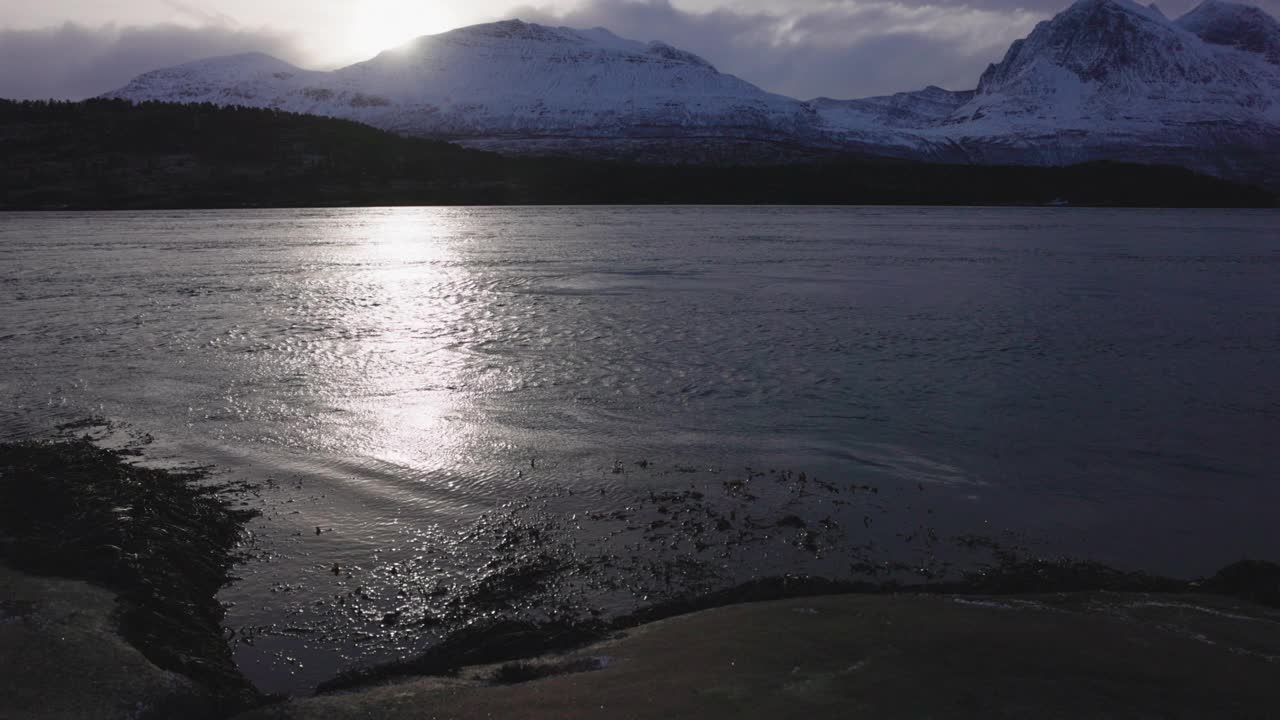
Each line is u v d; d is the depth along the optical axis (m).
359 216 101.56
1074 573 9.06
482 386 16.95
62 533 9.23
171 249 52.09
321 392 16.45
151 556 8.88
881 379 17.67
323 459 12.65
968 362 19.36
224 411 15.14
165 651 7.14
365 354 19.95
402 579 9.06
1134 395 16.62
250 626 8.15
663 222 86.06
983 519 10.74
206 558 9.38
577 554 9.61
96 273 38.25
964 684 5.90
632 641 7.23
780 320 24.92
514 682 6.59
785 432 14.09
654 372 18.16
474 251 50.03
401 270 39.03
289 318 25.23
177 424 14.37
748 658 6.48
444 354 19.97
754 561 9.48
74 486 10.56
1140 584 8.79
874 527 10.42
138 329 23.41
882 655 6.45
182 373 18.05
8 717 5.90
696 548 9.77
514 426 14.29
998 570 9.23
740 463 12.61
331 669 7.43
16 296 30.41
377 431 13.96
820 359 19.55
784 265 41.69
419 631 8.07
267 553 9.66
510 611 8.38
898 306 27.86
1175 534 10.45
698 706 5.65
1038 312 26.86
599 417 14.85
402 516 10.65
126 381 17.34
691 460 12.72
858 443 13.59
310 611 8.42
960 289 32.41
